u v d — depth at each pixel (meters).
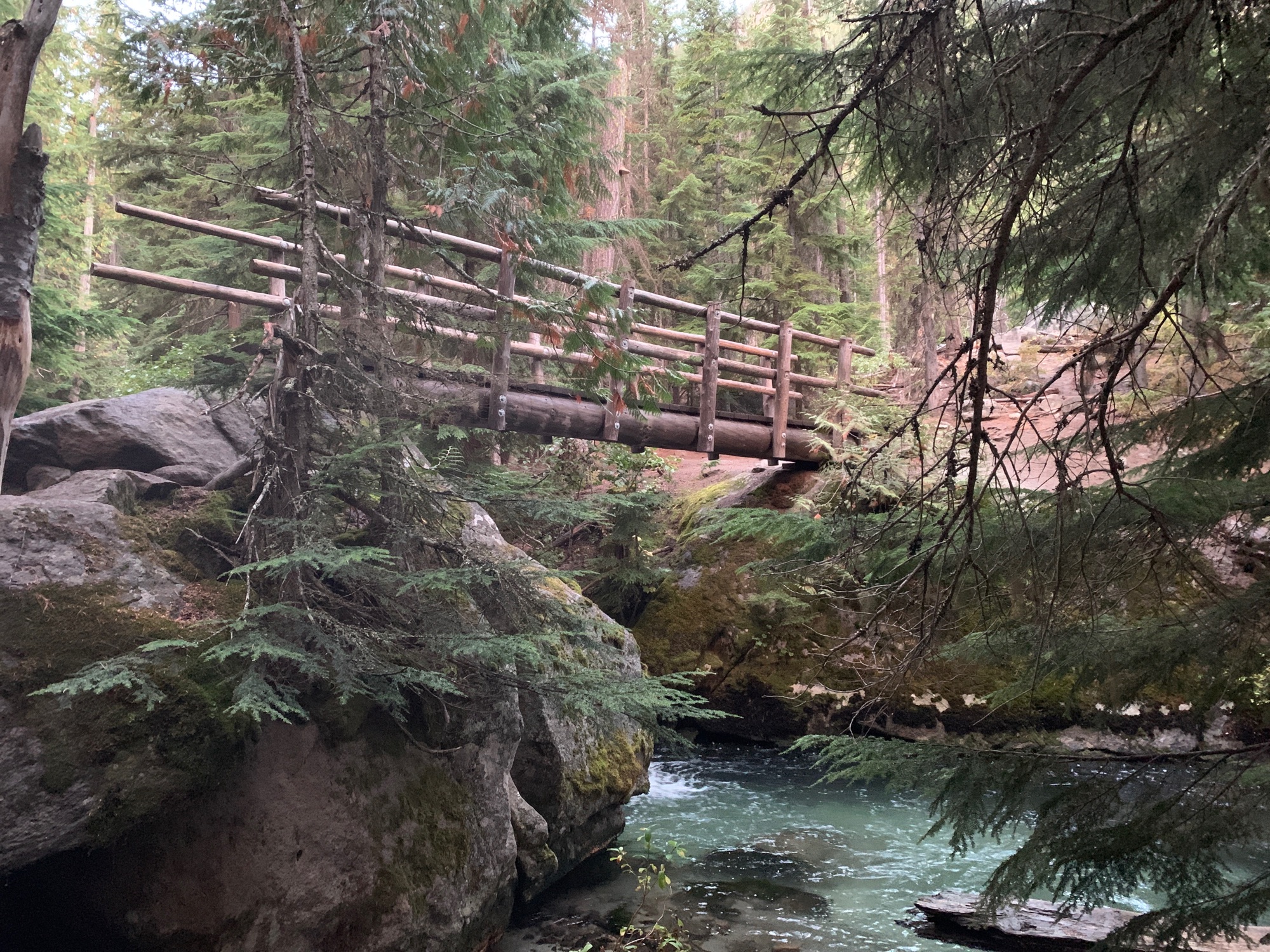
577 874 5.93
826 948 4.75
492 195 4.43
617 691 4.33
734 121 13.36
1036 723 8.86
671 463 15.26
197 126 11.52
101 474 4.45
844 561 2.86
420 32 4.52
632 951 4.68
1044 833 2.40
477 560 4.27
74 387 12.00
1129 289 2.90
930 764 2.64
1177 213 2.71
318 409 4.19
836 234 13.96
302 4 4.33
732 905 5.37
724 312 10.44
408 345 5.87
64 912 3.23
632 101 11.92
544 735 5.81
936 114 2.66
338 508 4.53
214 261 11.22
